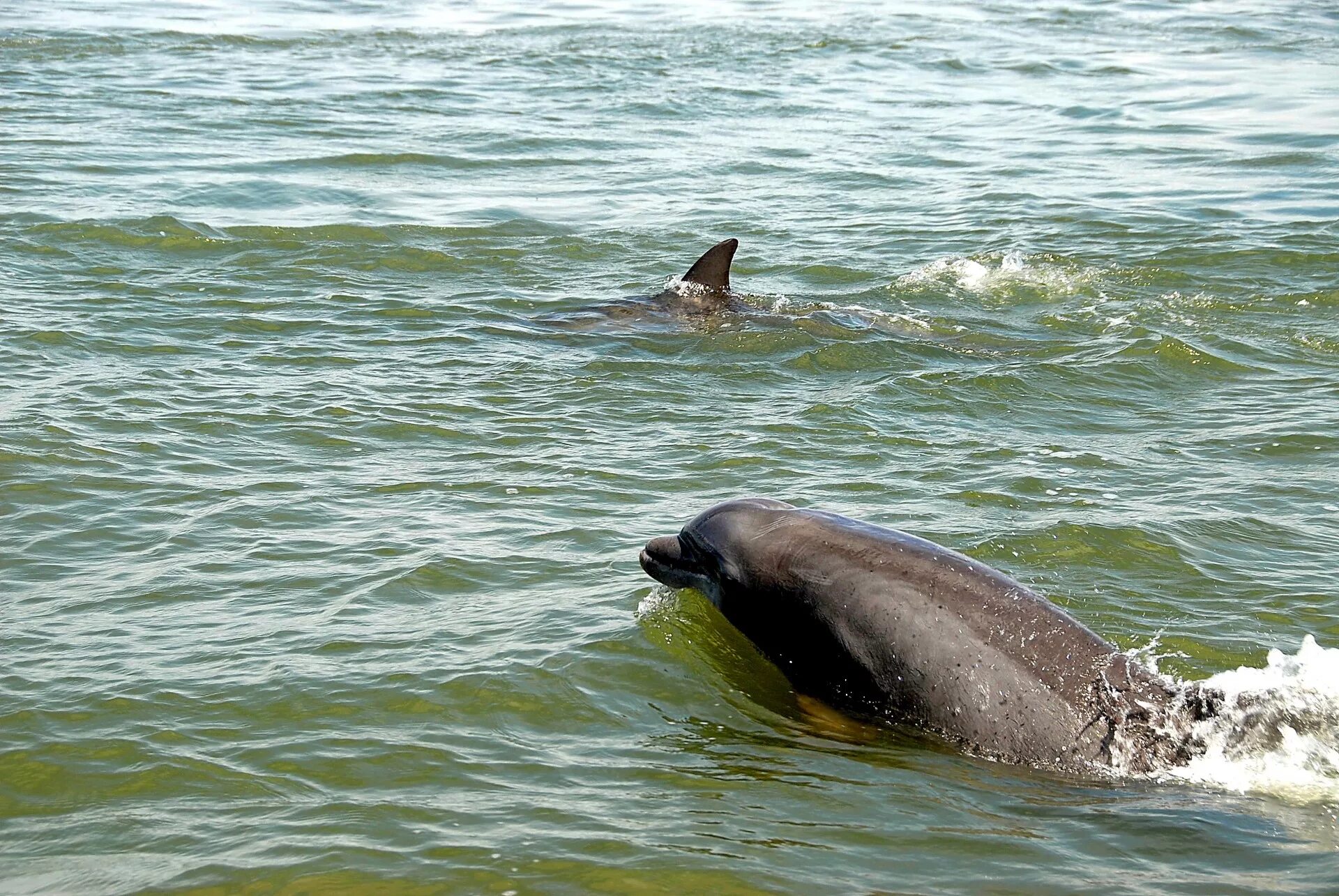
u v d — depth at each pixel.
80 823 10.20
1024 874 9.29
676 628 13.49
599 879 9.34
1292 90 53.38
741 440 19.78
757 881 9.26
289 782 10.77
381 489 17.52
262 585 14.56
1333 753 10.81
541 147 42.34
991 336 25.70
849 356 24.16
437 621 13.76
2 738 11.36
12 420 19.14
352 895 9.21
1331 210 34.81
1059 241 32.47
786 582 12.30
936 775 10.83
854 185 38.53
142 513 16.45
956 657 11.37
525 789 10.65
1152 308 27.42
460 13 72.75
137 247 29.44
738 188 38.03
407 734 11.55
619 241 32.34
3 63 51.91
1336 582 14.88
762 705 12.20
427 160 39.94
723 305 26.89
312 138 41.88
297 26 65.88
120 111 44.47
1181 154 42.47
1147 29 71.88
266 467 18.16
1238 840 9.69
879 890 9.12
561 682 12.47
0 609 13.87
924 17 75.19
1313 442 19.91
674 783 10.73
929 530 16.25
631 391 22.06
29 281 26.53
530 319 26.14
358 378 22.16
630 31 67.12
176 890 9.29
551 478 18.06
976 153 43.12
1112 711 10.97
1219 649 13.17
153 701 12.02
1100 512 16.92
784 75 56.94
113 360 22.31
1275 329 26.11
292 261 29.27
